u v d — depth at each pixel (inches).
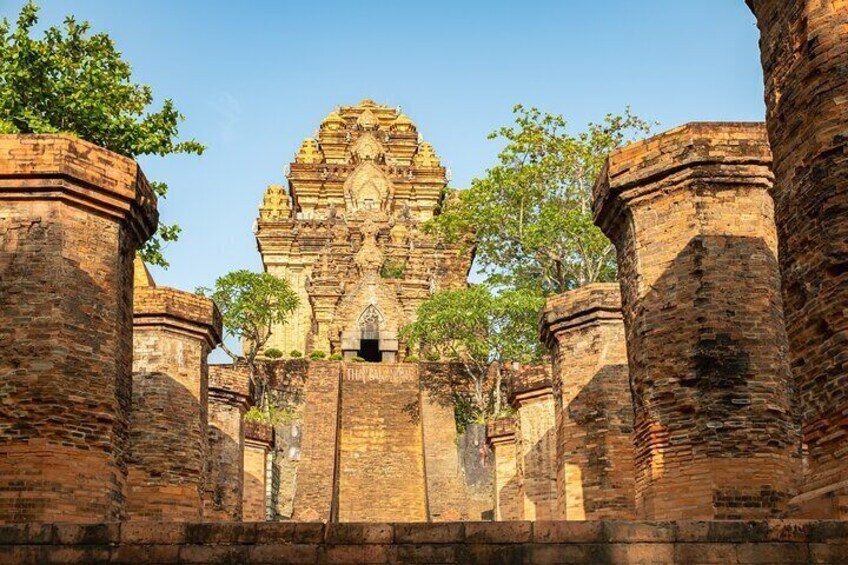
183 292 1129.4
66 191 778.8
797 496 593.6
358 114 4018.2
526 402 1397.6
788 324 623.8
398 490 2123.5
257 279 2699.3
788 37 639.1
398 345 3117.6
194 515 1087.6
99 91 1365.7
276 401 2736.2
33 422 738.2
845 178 584.1
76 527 528.1
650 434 785.6
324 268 3368.6
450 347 2659.9
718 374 771.4
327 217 3614.7
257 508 1571.1
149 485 1071.0
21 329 754.8
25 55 1317.7
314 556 522.0
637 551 520.4
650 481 780.0
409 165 3850.9
